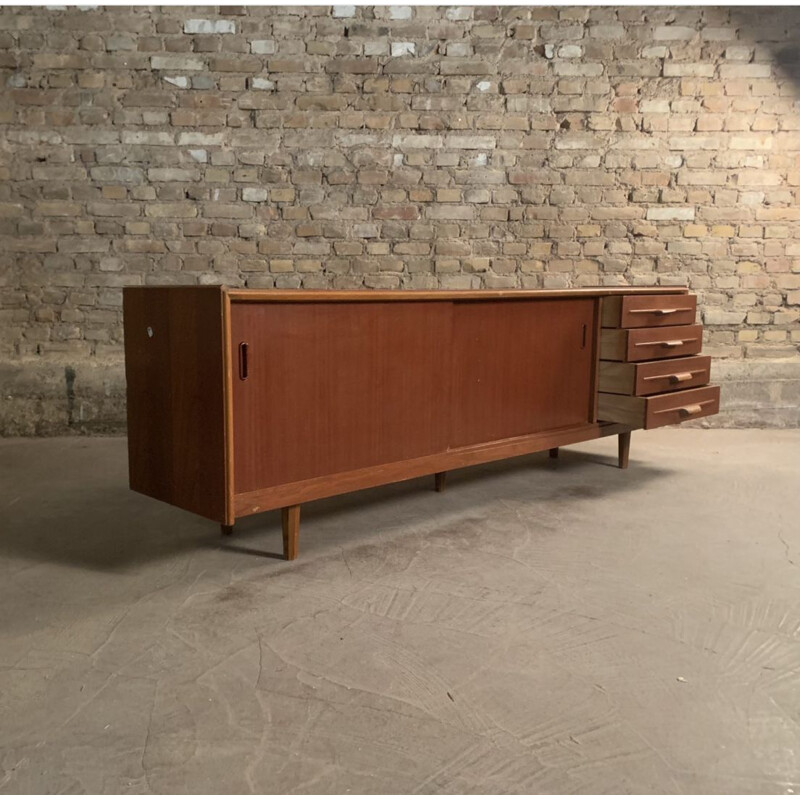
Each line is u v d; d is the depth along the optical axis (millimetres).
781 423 4609
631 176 4488
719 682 1758
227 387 2221
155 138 4203
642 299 3391
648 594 2242
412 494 3299
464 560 2514
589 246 4543
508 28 4312
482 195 4445
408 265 4461
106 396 4270
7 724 1569
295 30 4199
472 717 1607
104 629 2004
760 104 4441
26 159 4148
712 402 3645
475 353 3004
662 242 4555
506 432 3168
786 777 1428
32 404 4238
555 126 4422
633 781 1410
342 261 4414
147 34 4121
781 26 4383
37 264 4234
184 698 1671
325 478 2541
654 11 4352
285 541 2506
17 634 1973
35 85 4102
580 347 3398
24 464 3713
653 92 4418
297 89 4246
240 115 4234
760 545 2658
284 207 4332
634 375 3309
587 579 2352
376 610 2127
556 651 1895
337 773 1424
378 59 4270
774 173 4504
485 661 1842
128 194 4234
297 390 2432
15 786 1377
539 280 4551
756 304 4609
